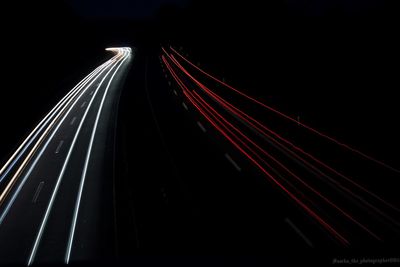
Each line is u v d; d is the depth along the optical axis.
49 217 16.56
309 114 30.05
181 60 71.50
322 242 13.23
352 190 17.72
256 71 47.66
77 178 20.77
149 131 28.80
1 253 13.77
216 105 36.69
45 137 28.56
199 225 14.78
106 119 33.03
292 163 21.47
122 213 16.44
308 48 49.56
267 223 14.73
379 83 32.88
